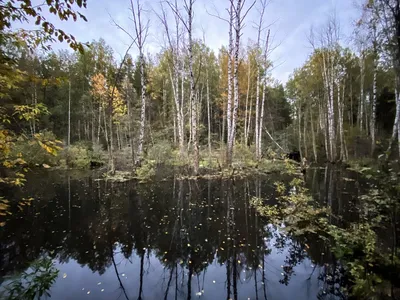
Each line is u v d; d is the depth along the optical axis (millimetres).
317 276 3338
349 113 21516
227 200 7312
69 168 15547
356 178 10664
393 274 2887
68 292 3023
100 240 4574
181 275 3447
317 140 21938
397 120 6625
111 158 13102
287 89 27266
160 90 24953
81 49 2174
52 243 4453
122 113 18859
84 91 23312
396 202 2955
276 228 5031
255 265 3682
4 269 3543
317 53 18578
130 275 3441
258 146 15188
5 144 2678
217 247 4262
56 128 22172
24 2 1803
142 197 7762
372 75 14539
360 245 3666
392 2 3225
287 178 11031
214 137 23328
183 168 13086
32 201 7277
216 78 25188
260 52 15844
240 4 10688
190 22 10422
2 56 2135
